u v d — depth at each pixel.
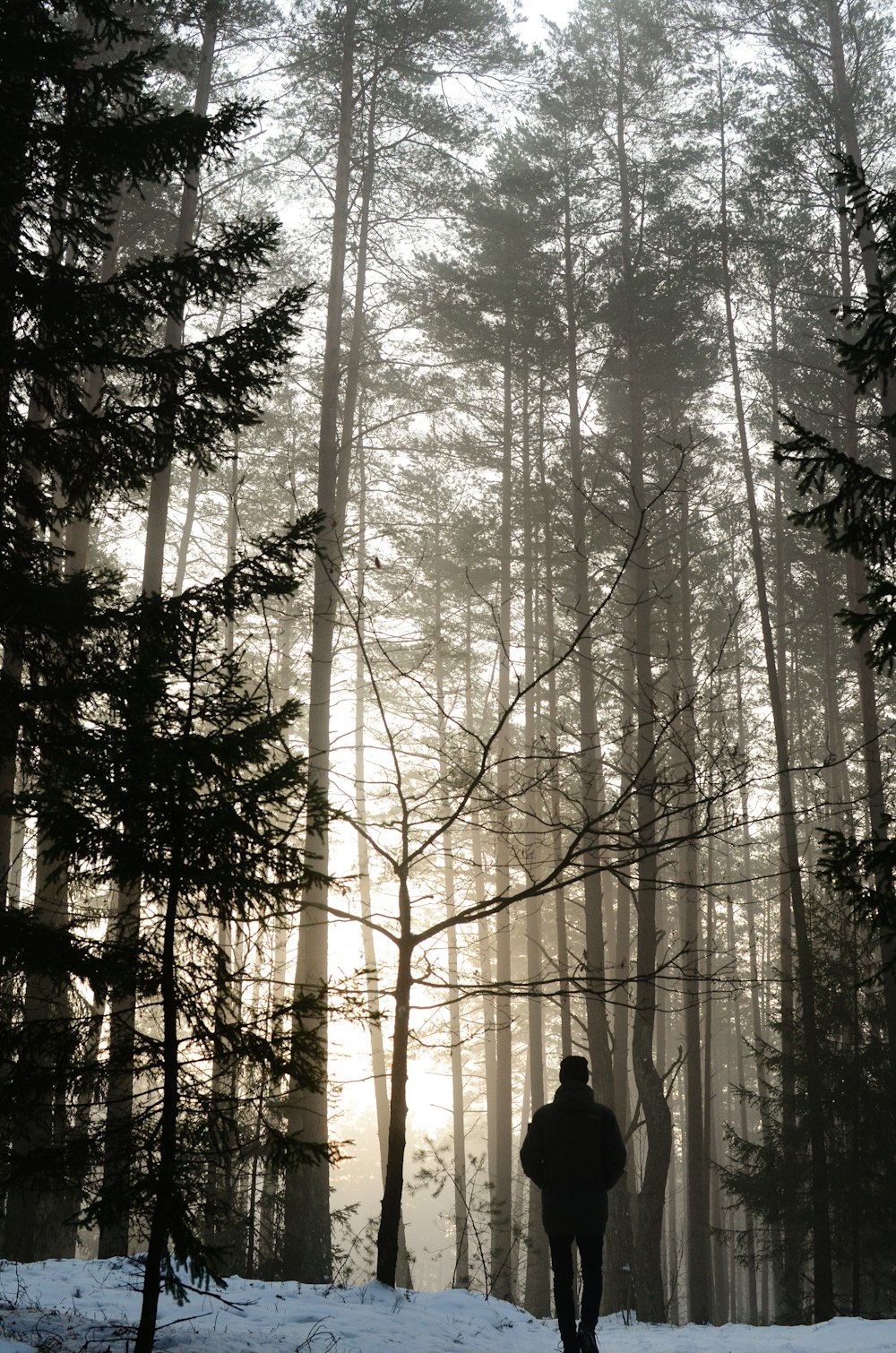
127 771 5.22
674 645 27.81
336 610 16.62
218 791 5.50
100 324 8.18
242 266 8.52
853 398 23.42
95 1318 6.80
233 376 8.16
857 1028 21.53
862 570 22.97
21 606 7.51
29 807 5.37
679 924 32.25
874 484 8.45
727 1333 11.61
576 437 23.06
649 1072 16.66
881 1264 21.62
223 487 26.80
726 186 25.70
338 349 18.55
